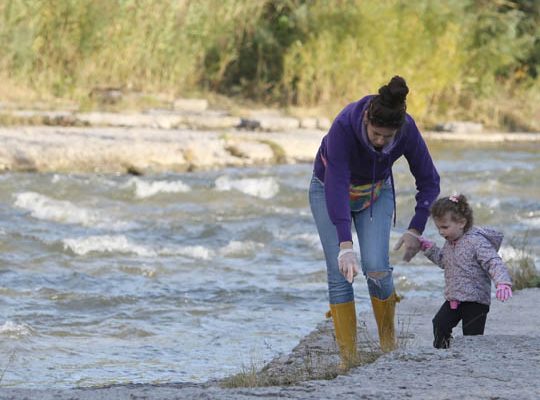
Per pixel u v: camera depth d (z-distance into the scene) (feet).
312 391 36.29
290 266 86.17
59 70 184.14
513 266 80.12
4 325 62.08
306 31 207.62
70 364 55.42
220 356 57.31
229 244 93.09
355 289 75.41
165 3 196.95
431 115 212.02
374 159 43.34
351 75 200.34
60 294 71.82
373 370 39.65
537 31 237.04
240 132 165.17
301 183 132.46
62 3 185.57
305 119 179.63
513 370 38.70
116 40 191.52
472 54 221.25
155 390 37.47
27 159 130.31
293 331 63.57
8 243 88.43
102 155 135.95
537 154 175.63
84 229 98.78
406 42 205.05
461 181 136.87
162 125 165.78
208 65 207.00
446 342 49.37
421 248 49.62
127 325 64.64
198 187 123.65
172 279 79.30
